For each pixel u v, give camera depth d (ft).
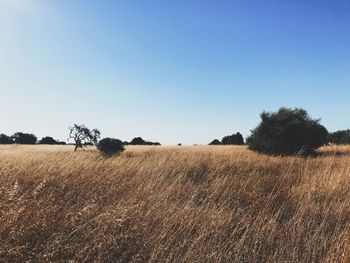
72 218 14.61
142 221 15.43
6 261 11.46
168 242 13.74
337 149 73.61
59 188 21.43
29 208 15.29
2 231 12.71
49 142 229.66
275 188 26.35
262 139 69.56
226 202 20.65
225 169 33.91
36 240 13.26
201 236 13.97
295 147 66.44
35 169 25.94
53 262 11.92
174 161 36.52
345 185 24.93
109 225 14.23
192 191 22.61
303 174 31.24
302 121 70.64
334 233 15.79
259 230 15.76
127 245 13.39
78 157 34.06
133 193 20.47
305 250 14.08
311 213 18.88
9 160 30.04
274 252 14.25
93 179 24.04
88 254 12.32
